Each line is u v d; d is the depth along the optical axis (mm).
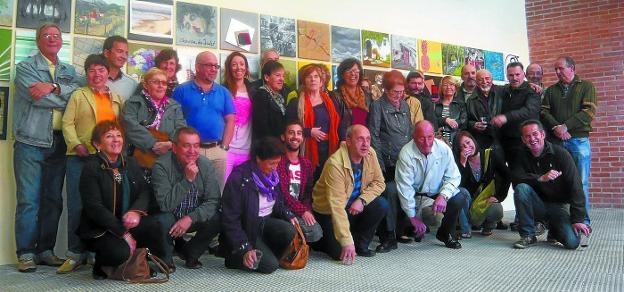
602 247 3689
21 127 3260
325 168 3377
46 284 2750
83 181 2785
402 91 4152
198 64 3680
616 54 6391
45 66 3340
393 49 5508
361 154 3316
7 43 3521
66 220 3615
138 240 2990
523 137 3746
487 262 3219
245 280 2770
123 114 3371
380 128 4129
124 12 3949
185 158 2961
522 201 3779
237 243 2955
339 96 4160
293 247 3064
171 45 4129
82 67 3754
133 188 2994
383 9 5508
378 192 3467
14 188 3496
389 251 3672
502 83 6562
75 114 3295
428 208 3982
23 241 3178
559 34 6781
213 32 4340
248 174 3066
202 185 3086
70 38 3721
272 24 4672
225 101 3762
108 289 2604
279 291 2508
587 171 4711
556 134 4605
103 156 2848
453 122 4734
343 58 5109
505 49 6680
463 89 5121
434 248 3785
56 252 3564
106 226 2740
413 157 3754
